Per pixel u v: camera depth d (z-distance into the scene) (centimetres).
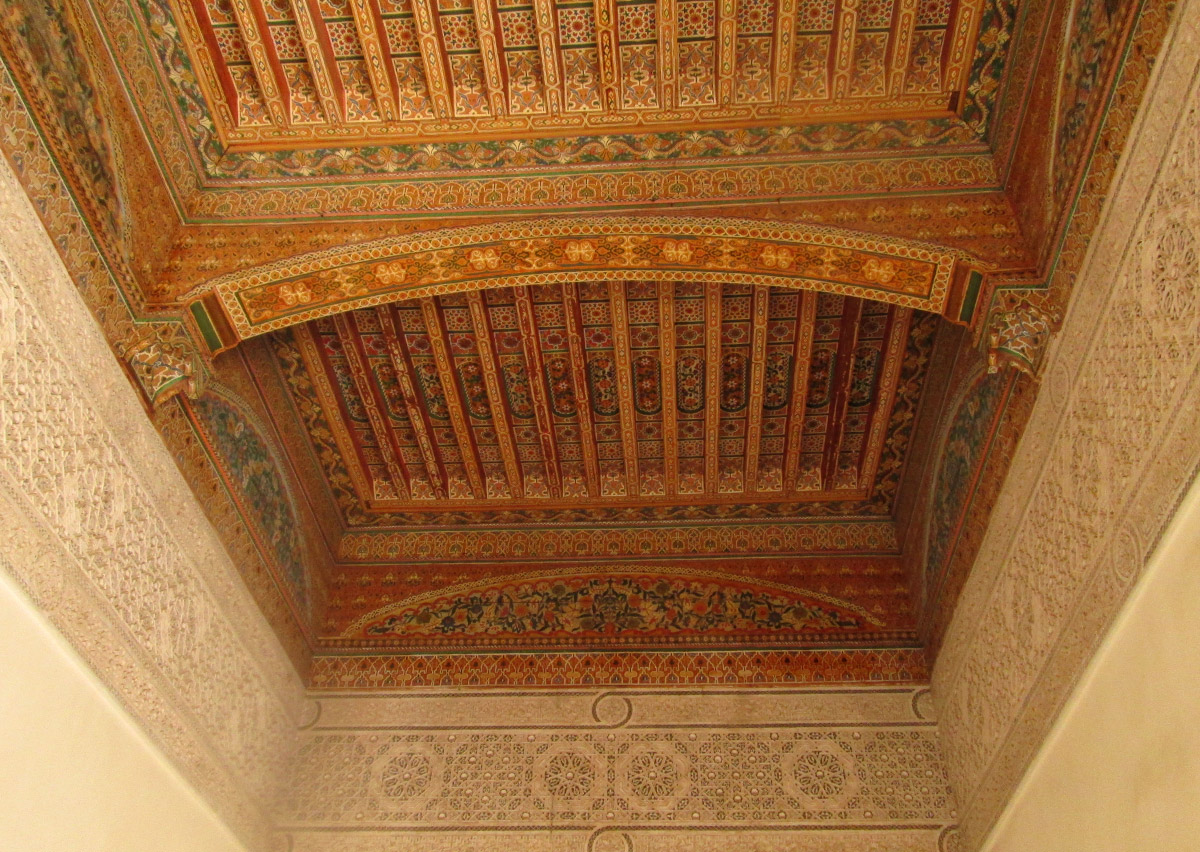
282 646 452
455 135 392
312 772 446
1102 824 295
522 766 443
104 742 308
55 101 302
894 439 487
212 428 393
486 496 518
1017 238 350
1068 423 318
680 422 485
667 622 488
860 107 380
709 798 427
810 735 446
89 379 309
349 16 369
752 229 367
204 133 386
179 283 363
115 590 317
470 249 379
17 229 278
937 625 448
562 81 383
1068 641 318
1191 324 249
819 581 497
